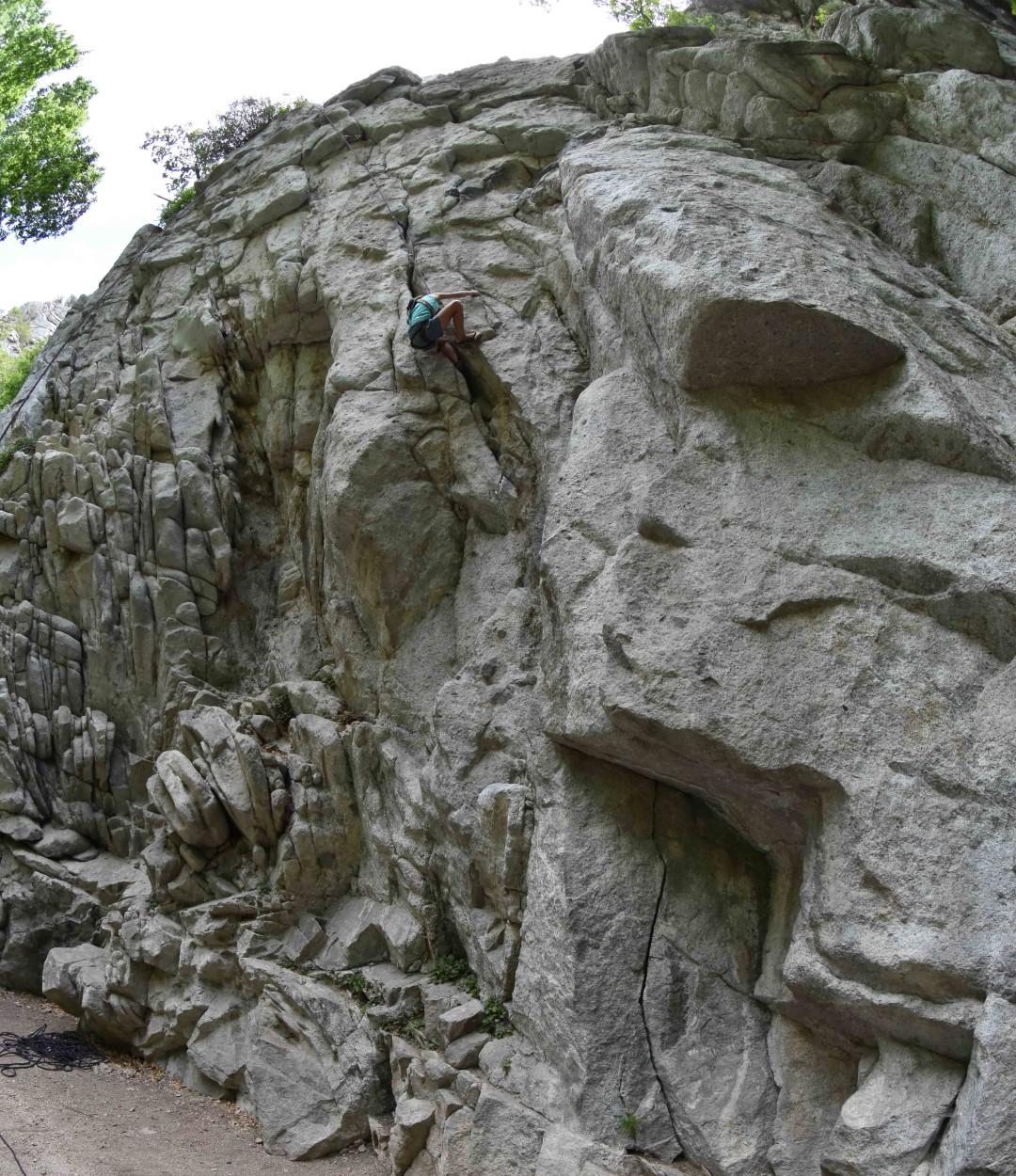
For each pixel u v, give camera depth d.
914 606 7.36
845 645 7.32
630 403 9.03
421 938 9.96
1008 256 10.10
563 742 8.57
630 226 9.78
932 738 6.95
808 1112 7.36
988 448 7.55
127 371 14.43
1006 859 6.54
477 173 13.33
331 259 13.02
